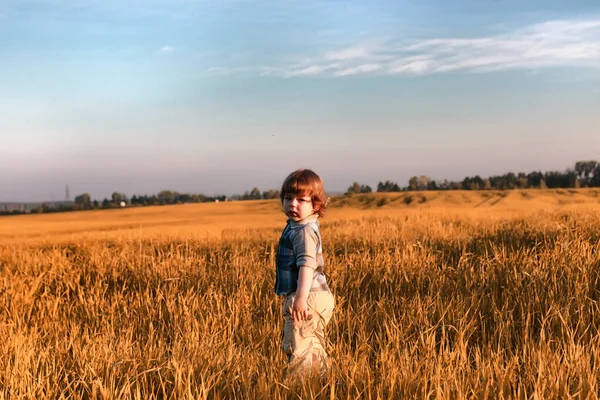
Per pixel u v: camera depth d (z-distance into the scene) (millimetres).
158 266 8531
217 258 10070
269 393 3293
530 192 99812
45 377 3736
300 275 3906
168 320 5812
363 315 5238
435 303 5328
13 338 4801
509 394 3143
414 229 11836
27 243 16000
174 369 3670
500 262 6727
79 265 9516
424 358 3740
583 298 5098
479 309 5277
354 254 8477
